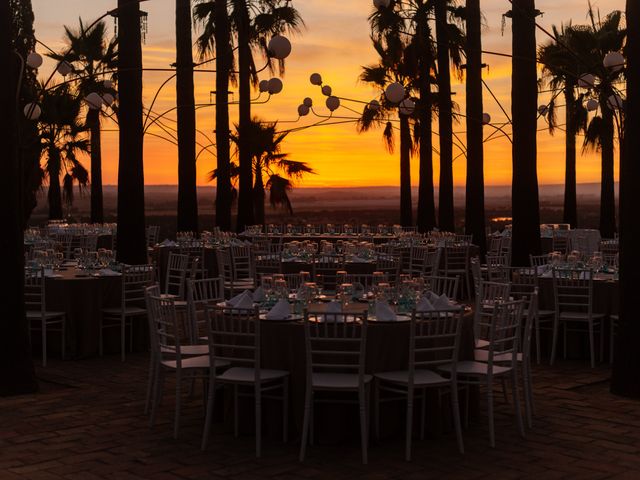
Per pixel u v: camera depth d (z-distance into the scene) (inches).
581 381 304.3
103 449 215.0
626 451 214.1
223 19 796.0
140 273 367.2
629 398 276.8
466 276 587.5
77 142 1000.9
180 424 241.6
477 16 709.3
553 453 212.4
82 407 262.7
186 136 727.1
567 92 951.0
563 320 346.9
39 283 349.4
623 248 281.0
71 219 1217.4
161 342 252.5
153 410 236.7
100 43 914.7
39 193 1150.3
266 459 206.7
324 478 191.5
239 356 229.3
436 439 225.9
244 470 197.5
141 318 370.6
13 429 235.0
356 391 217.3
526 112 482.9
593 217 1432.1
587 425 240.7
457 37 814.5
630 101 281.9
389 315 225.3
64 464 201.6
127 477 191.6
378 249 606.2
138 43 488.7
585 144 981.2
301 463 203.3
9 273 284.0
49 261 396.2
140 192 492.1
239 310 212.7
